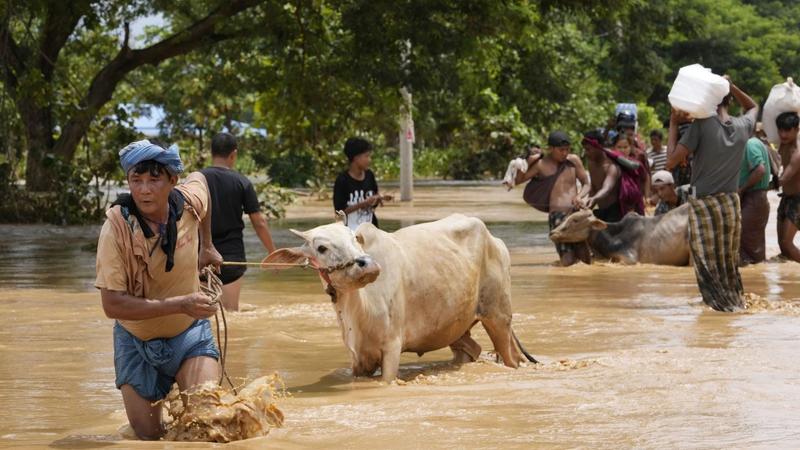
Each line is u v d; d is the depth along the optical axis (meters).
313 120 33.09
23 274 17.17
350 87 31.80
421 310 8.91
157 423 7.00
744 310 12.49
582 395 7.77
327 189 47.31
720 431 6.60
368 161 12.31
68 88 31.45
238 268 12.30
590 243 18.20
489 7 28.16
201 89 59.38
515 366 9.48
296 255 8.09
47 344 10.46
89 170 29.61
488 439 6.50
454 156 60.88
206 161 42.19
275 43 31.20
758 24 93.38
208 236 7.72
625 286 15.04
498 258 9.62
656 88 89.94
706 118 12.62
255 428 6.72
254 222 12.27
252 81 34.12
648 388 7.94
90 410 7.64
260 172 60.16
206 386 6.77
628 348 9.98
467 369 9.22
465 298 9.16
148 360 6.93
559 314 12.30
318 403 7.70
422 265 8.92
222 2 30.86
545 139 58.34
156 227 6.75
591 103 62.03
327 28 32.22
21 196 29.55
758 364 8.89
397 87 29.97
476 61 32.22
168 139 60.81
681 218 17.62
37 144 32.59
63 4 29.83
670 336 10.64
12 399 8.00
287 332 11.13
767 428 6.67
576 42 54.91
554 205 17.88
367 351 8.68
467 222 9.41
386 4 28.23
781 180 17.53
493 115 58.09
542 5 29.11
